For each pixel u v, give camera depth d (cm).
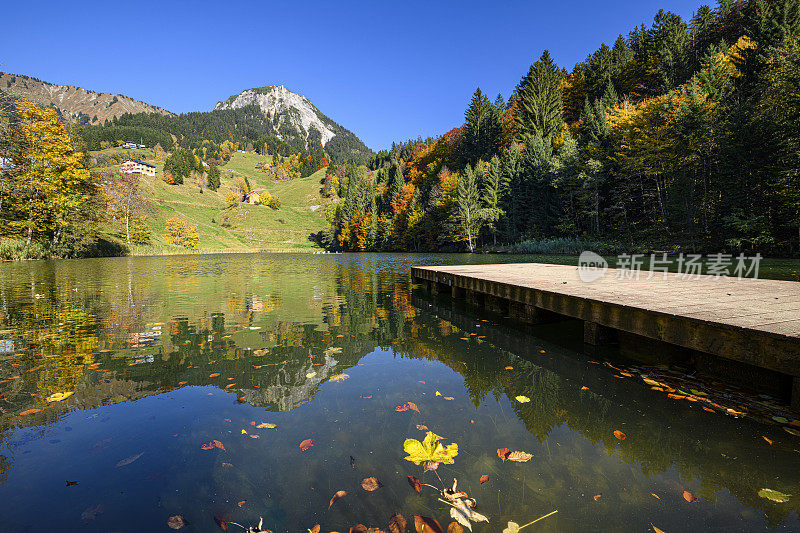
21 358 395
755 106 1950
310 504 170
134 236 4216
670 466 207
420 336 518
